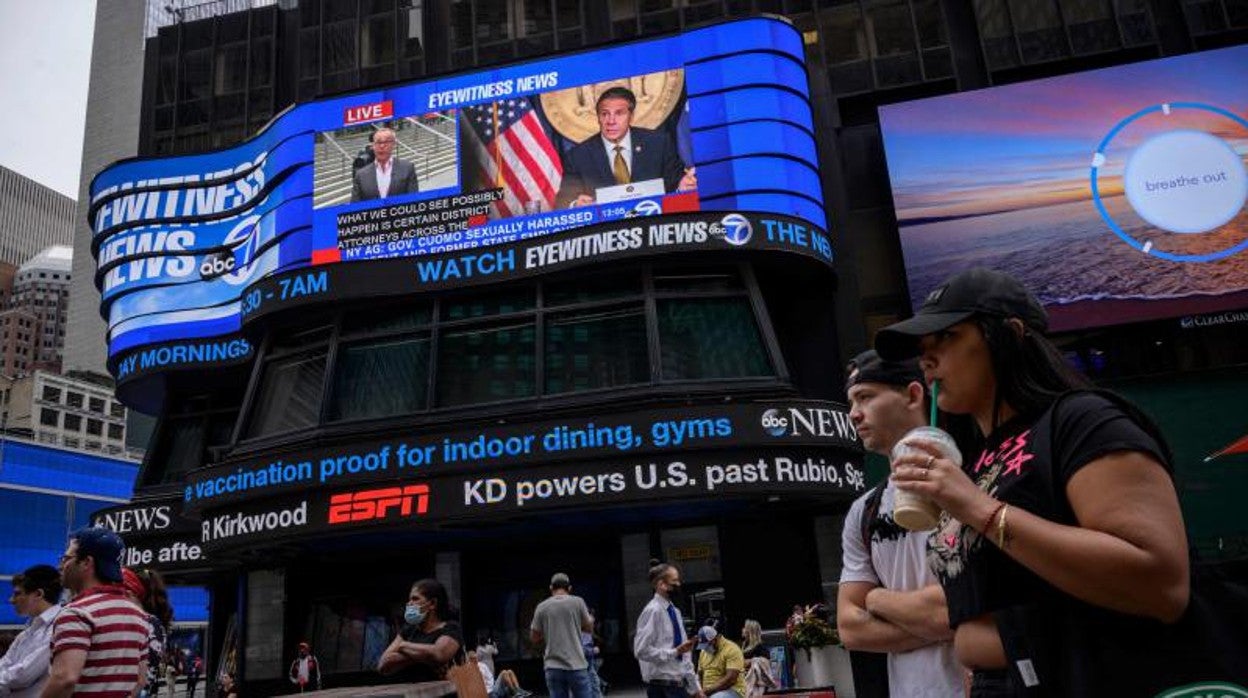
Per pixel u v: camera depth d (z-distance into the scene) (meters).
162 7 34.31
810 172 19.55
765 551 17.27
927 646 2.53
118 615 4.21
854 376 2.99
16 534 72.19
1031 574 1.57
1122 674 1.39
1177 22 24.12
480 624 18.09
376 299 17.91
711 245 17.17
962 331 1.82
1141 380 18.67
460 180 20.36
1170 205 19.38
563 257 17.33
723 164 19.23
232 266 22.52
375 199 20.64
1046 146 20.27
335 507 15.80
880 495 2.80
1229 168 19.45
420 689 4.66
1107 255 19.30
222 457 19.61
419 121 20.97
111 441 114.44
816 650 9.19
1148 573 1.34
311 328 18.66
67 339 115.94
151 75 32.97
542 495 15.13
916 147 20.80
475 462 15.45
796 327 19.52
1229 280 18.72
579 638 8.49
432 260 17.86
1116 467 1.43
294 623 18.89
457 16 29.33
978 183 20.30
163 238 23.06
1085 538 1.39
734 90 19.64
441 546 18.44
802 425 15.27
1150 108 20.14
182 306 22.50
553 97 20.48
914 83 24.62
